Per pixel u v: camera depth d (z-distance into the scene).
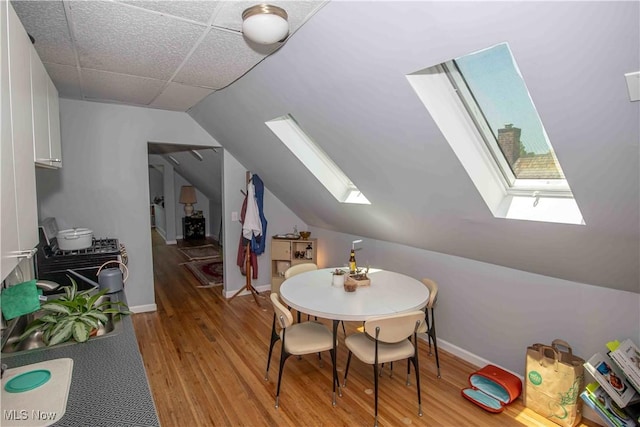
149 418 1.07
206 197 9.34
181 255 7.23
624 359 1.96
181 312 4.11
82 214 3.65
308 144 3.30
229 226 4.60
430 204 2.59
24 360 1.41
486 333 2.88
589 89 1.25
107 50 2.11
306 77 2.13
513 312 2.68
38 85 1.56
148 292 4.09
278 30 1.61
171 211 8.70
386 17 1.46
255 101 2.80
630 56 1.09
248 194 4.39
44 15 1.68
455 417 2.29
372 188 2.90
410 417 2.28
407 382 2.68
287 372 2.83
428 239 3.11
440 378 2.76
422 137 2.00
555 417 2.22
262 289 4.92
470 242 2.70
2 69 1.03
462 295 3.05
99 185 3.71
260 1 1.53
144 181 3.93
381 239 3.85
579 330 2.31
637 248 1.76
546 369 2.26
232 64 2.31
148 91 3.07
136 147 3.86
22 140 1.25
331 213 4.04
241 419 2.26
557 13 1.11
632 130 1.27
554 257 2.22
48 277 2.55
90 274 2.66
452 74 1.76
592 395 2.06
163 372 2.81
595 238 1.86
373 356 2.28
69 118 3.52
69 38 1.94
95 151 3.66
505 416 2.29
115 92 3.13
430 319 3.31
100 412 1.09
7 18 1.10
